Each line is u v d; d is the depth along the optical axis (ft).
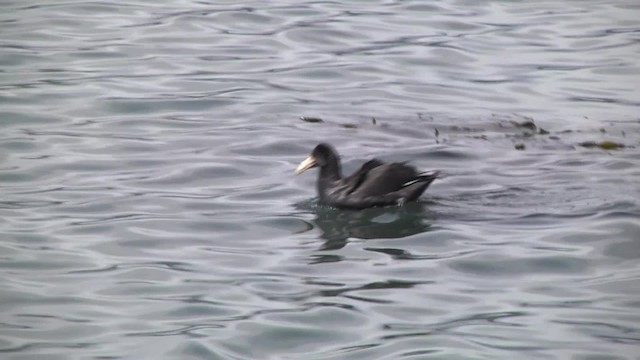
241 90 81.41
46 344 46.42
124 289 51.52
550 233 57.47
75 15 97.09
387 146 71.05
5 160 68.44
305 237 57.47
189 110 77.92
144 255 55.26
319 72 85.05
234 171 67.21
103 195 63.05
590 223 58.54
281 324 48.14
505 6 101.09
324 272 53.26
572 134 73.10
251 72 85.10
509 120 75.72
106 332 47.50
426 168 67.31
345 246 56.24
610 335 47.39
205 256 55.21
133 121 75.66
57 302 50.16
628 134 73.05
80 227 58.54
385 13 98.53
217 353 45.85
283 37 92.48
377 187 60.85
